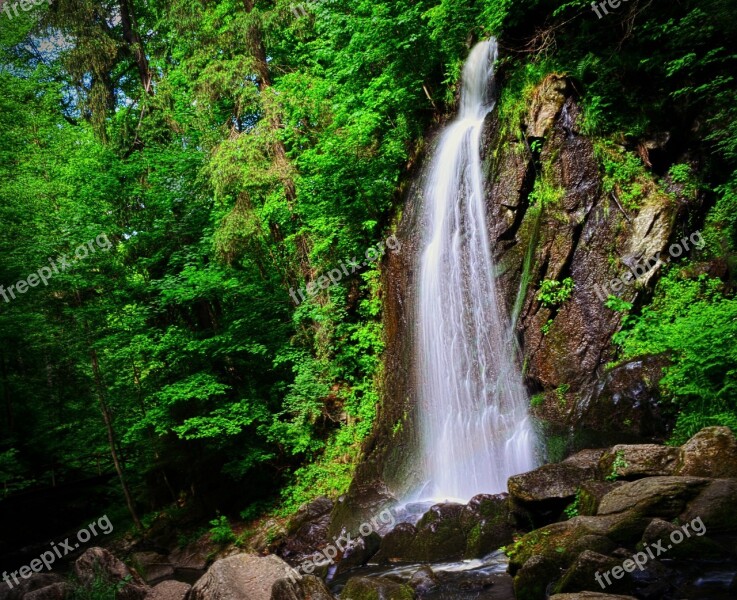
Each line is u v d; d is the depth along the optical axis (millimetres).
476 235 10977
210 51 15594
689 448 6363
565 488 6973
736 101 9375
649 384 8023
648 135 10047
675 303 9000
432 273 11805
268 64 16641
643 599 4781
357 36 13789
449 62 13852
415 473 10891
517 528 7344
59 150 18734
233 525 13727
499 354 10242
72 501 18281
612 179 9797
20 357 17609
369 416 12984
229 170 14125
